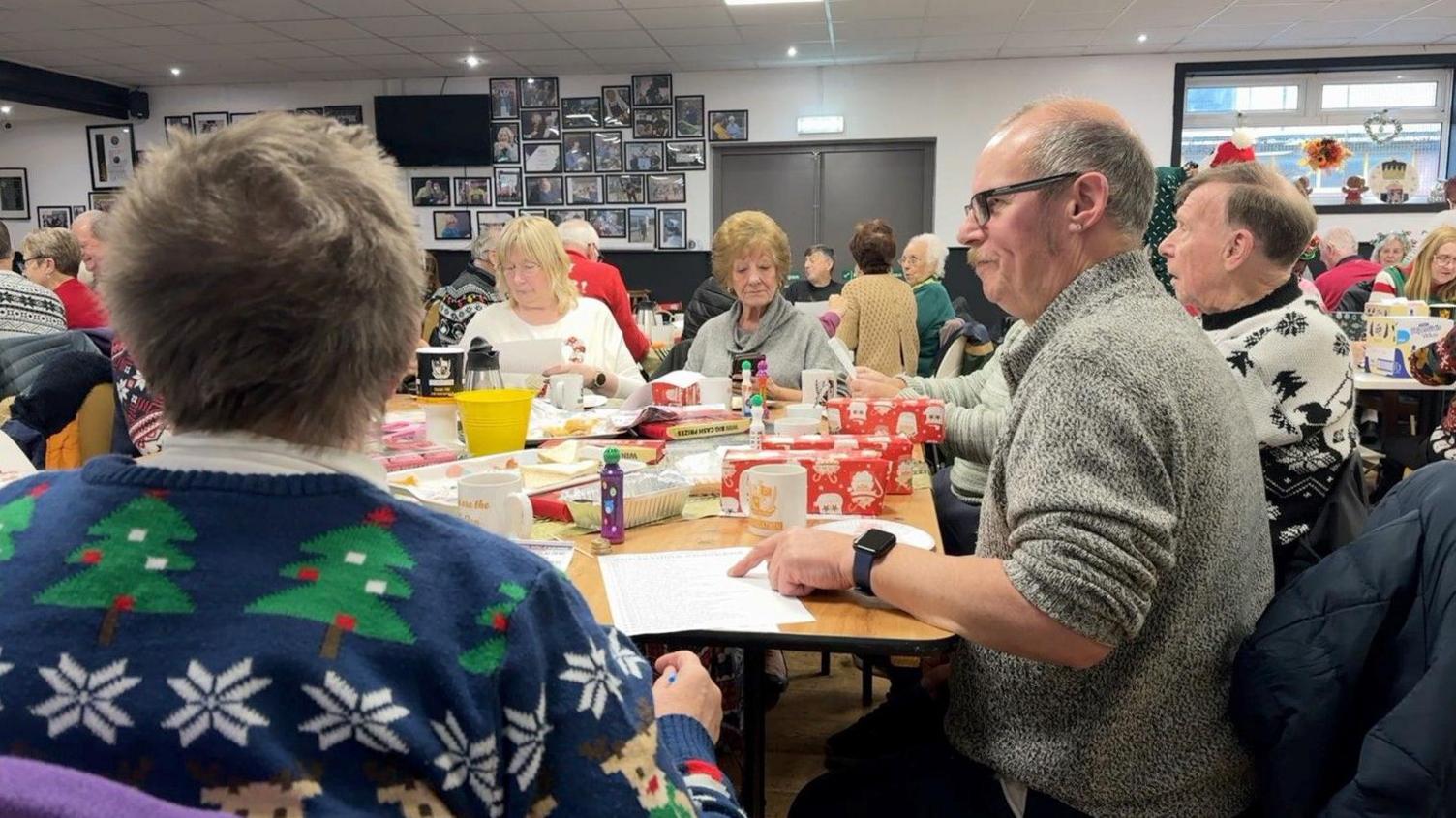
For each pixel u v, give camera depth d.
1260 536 1.16
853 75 8.75
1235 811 1.12
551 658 0.56
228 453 0.55
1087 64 8.44
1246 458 1.12
